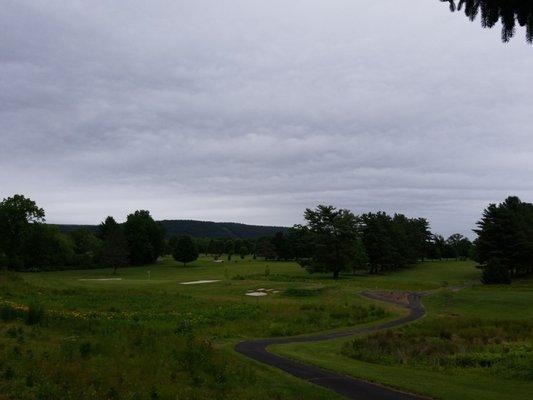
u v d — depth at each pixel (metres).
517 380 21.00
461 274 116.75
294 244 173.25
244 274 107.69
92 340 21.06
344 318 49.47
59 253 140.88
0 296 41.47
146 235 152.75
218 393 15.59
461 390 17.73
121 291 61.81
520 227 105.12
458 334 36.94
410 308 58.44
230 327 40.50
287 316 48.31
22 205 114.56
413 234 157.75
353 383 19.00
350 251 108.81
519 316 49.88
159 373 16.89
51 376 14.60
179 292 70.38
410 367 25.36
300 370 21.89
